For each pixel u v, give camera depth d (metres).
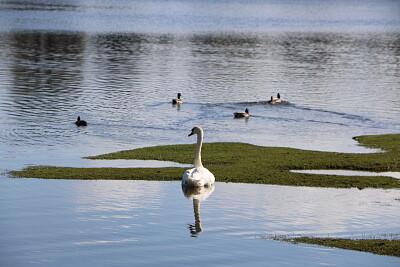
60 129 43.00
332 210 25.12
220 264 19.31
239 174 31.05
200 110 51.72
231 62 85.19
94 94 57.62
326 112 51.84
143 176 30.42
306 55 96.75
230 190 28.11
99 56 87.50
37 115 47.44
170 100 55.75
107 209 24.67
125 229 22.34
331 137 42.75
